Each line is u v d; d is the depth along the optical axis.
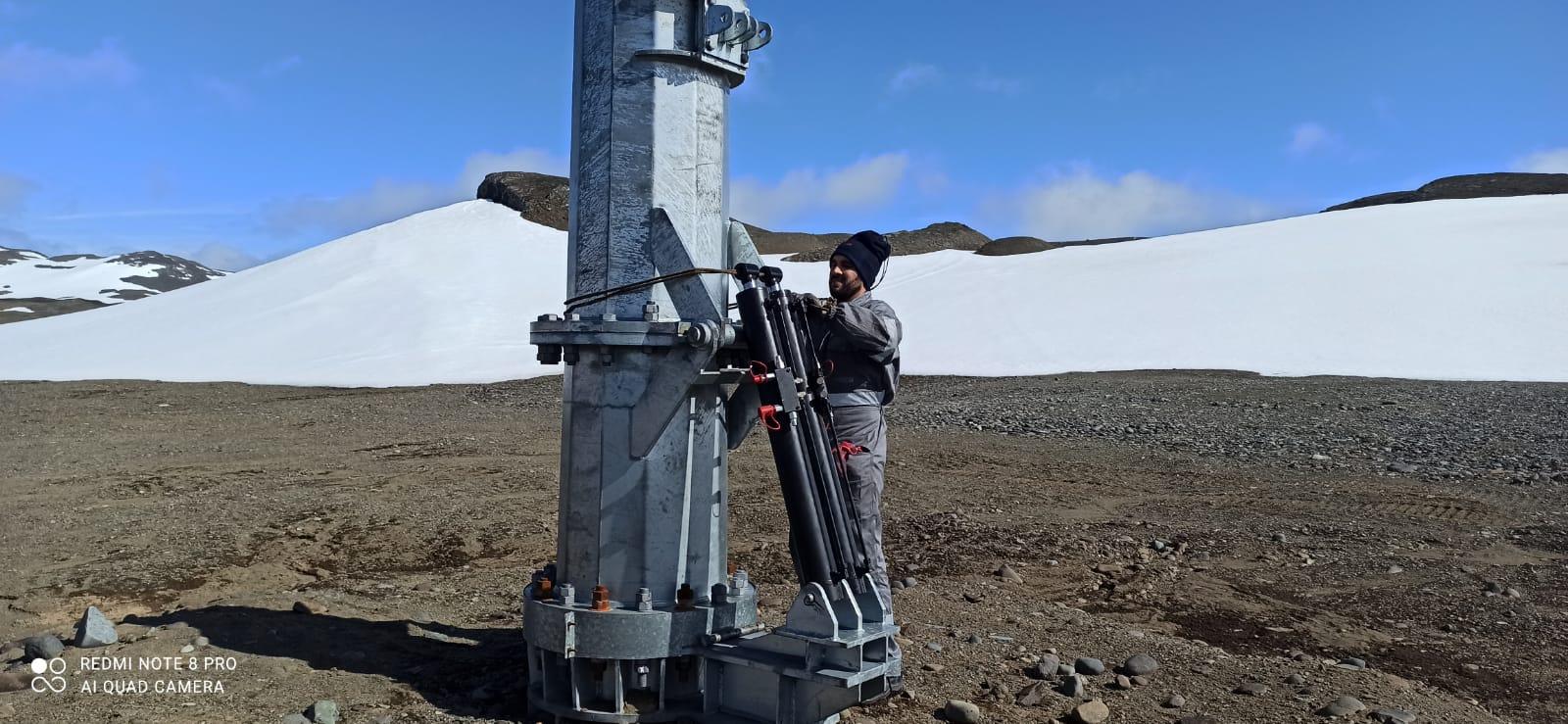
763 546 8.59
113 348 38.81
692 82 4.28
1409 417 17.62
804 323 4.29
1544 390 20.83
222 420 20.12
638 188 4.19
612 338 4.08
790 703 3.91
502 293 42.91
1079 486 11.77
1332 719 4.55
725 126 4.48
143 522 9.27
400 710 4.34
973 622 6.10
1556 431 15.77
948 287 43.22
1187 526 9.45
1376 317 30.84
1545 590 7.35
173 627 5.41
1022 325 34.41
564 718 4.18
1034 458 14.02
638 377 4.14
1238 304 34.00
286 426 18.94
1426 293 32.91
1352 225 46.34
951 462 13.56
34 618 6.26
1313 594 7.24
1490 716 4.85
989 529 9.15
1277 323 31.22
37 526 9.06
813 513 3.94
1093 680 5.06
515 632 5.71
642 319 4.15
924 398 23.08
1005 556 8.21
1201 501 10.83
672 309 4.21
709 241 4.36
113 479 11.96
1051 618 6.23
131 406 23.64
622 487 4.16
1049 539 8.79
